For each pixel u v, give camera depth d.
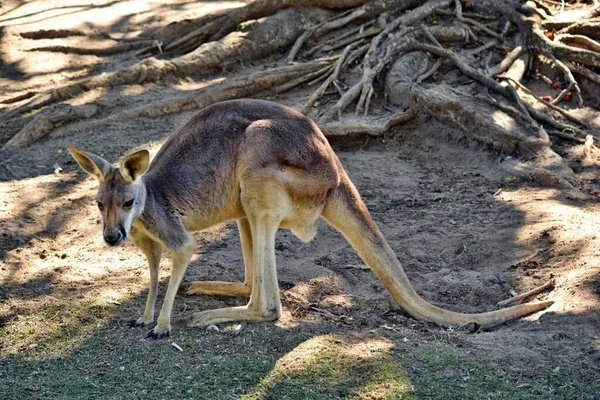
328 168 8.36
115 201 7.41
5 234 10.06
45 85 15.02
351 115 13.60
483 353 7.36
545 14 15.48
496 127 12.51
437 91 13.46
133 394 6.79
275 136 8.14
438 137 13.12
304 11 16.30
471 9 15.87
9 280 8.96
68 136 13.25
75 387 6.91
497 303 8.82
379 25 15.65
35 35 16.58
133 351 7.45
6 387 6.91
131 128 13.38
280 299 8.47
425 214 10.93
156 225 7.78
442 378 6.97
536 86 14.38
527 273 9.22
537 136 12.41
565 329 7.75
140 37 16.50
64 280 8.98
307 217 8.35
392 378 6.96
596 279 8.49
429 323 8.34
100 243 10.10
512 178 11.80
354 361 7.23
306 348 7.45
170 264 9.50
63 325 7.97
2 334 7.82
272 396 6.77
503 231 10.16
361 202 8.62
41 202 11.05
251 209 8.09
